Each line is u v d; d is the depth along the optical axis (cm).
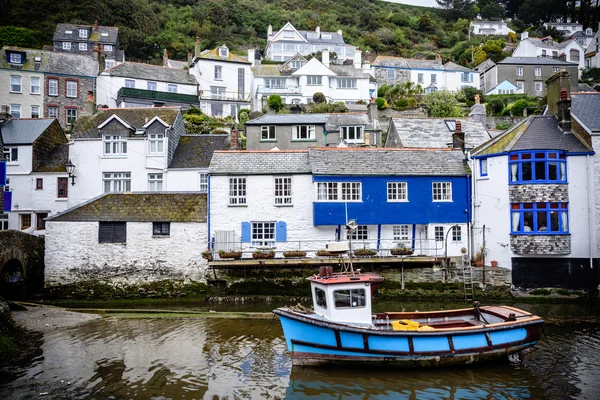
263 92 5856
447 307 2267
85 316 2109
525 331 1523
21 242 2508
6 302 2067
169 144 3269
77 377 1368
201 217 2578
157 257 2525
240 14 9788
